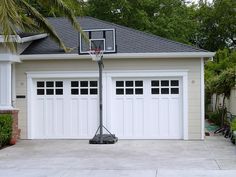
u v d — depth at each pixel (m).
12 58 16.23
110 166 11.49
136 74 16.91
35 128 17.45
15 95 17.36
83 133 17.27
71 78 17.27
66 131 17.31
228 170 10.80
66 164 11.83
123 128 17.09
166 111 16.97
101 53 15.97
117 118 17.11
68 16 15.01
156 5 33.66
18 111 16.55
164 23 32.66
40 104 17.44
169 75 16.81
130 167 11.34
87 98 17.27
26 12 15.52
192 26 36.97
